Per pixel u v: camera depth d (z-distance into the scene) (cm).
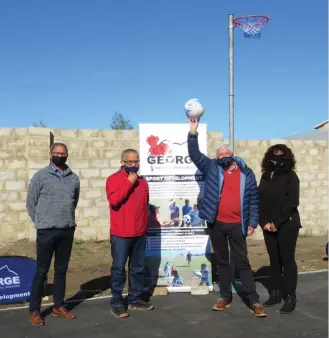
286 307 574
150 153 677
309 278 760
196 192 683
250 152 1276
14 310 599
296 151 1318
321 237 1309
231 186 582
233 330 521
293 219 577
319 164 1340
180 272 682
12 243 1115
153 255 679
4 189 1114
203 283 680
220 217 585
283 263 584
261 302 627
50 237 535
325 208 1343
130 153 570
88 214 1177
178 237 682
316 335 502
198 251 684
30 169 1120
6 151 1118
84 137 1177
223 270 602
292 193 572
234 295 661
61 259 561
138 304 599
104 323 548
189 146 600
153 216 680
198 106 595
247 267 582
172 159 680
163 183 680
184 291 678
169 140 680
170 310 595
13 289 629
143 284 609
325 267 867
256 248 1145
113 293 579
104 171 1188
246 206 581
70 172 557
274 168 591
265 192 588
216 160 595
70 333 516
